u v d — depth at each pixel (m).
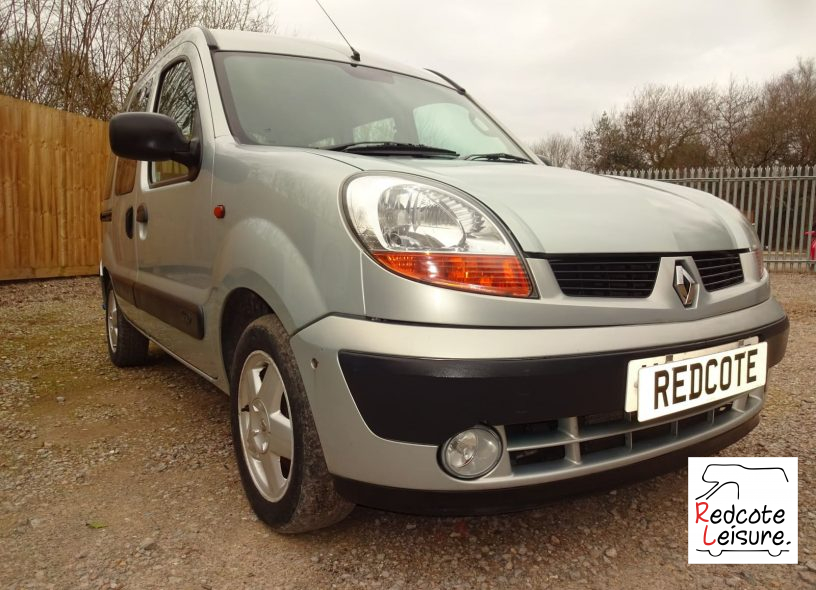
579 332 1.62
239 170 2.17
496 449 1.57
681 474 2.48
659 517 2.15
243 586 1.75
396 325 1.56
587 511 2.19
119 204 3.64
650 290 1.79
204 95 2.57
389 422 1.56
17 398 3.49
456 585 1.76
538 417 1.56
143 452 2.73
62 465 2.59
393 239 1.61
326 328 1.66
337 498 1.83
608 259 1.74
